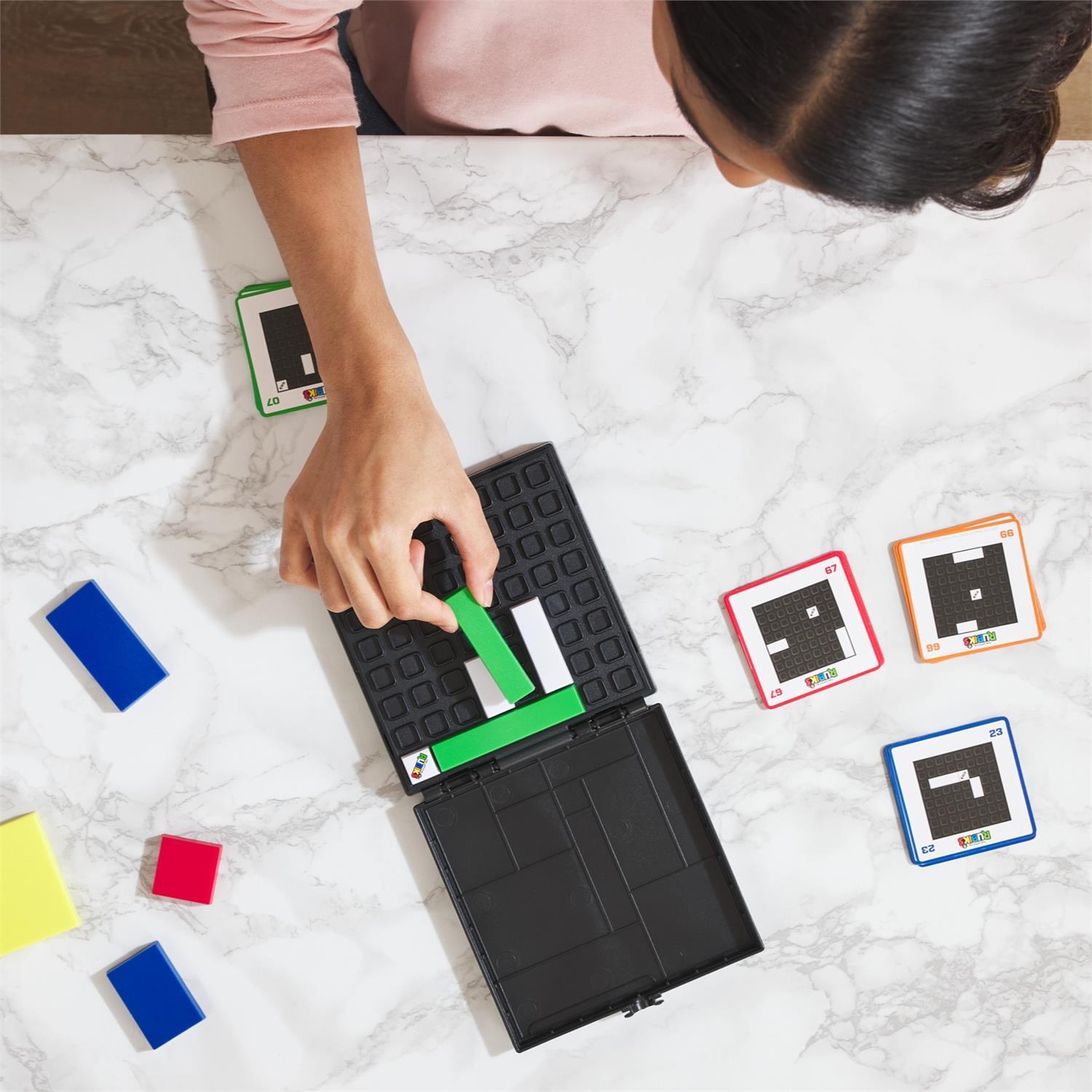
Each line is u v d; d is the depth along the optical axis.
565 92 0.73
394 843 0.78
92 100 1.27
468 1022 0.78
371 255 0.71
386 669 0.75
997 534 0.80
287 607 0.77
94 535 0.76
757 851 0.80
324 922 0.77
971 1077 0.79
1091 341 0.80
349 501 0.66
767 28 0.39
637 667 0.77
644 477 0.80
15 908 0.75
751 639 0.80
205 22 0.65
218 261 0.76
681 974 0.77
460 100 0.76
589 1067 0.78
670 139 0.79
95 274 0.76
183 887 0.76
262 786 0.77
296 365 0.76
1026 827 0.80
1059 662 0.81
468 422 0.79
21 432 0.76
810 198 0.79
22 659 0.76
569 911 0.76
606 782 0.77
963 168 0.45
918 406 0.80
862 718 0.80
